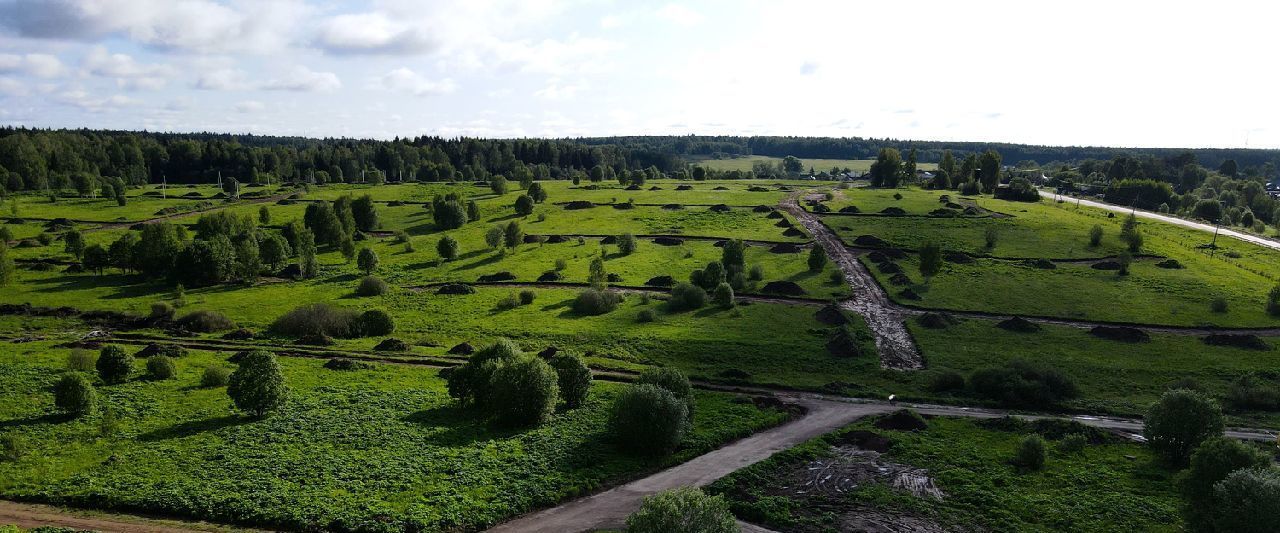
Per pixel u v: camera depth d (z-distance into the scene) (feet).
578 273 342.03
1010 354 234.38
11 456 132.77
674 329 258.16
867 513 126.11
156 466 132.16
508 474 134.51
